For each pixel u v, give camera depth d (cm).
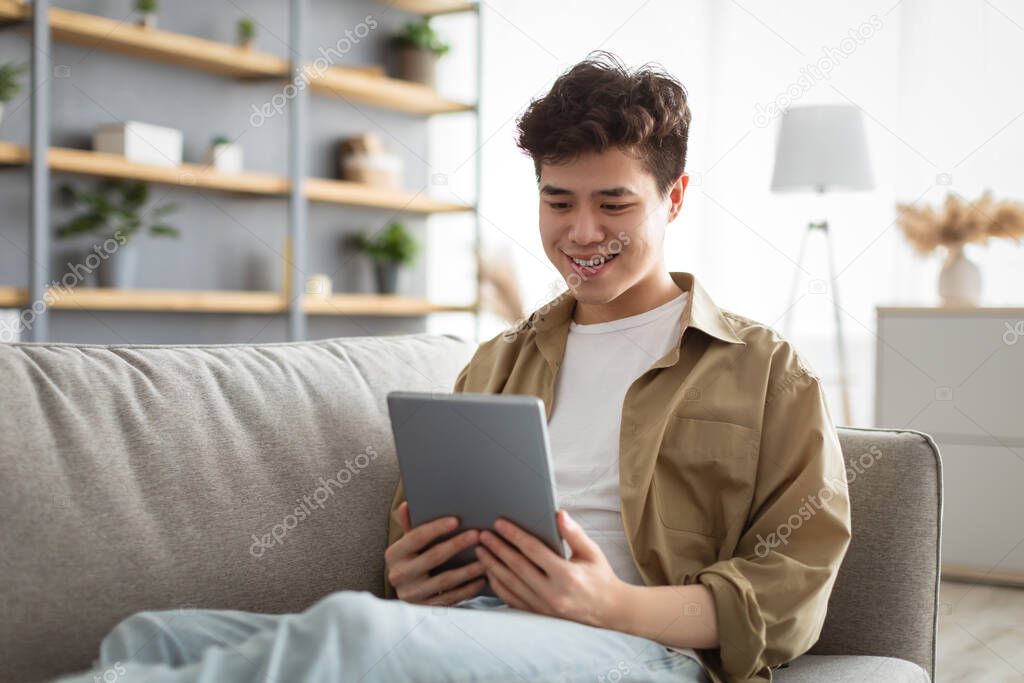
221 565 108
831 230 378
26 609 93
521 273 451
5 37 290
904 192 362
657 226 117
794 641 100
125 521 102
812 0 382
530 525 98
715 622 99
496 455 97
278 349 131
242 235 377
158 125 344
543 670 87
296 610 115
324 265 415
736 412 111
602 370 123
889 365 279
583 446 120
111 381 109
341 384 130
